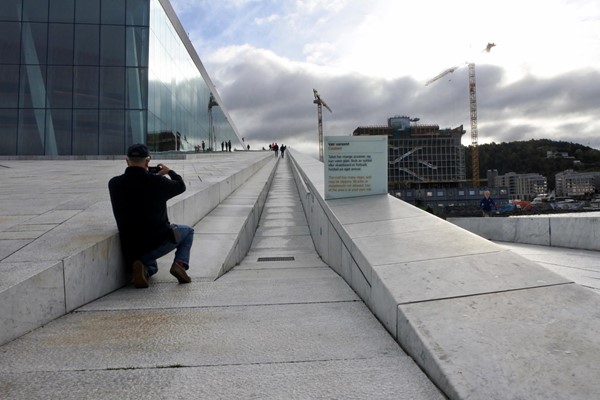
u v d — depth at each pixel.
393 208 7.11
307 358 3.02
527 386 2.34
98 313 4.13
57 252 4.35
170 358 3.02
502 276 3.78
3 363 2.94
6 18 28.02
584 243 9.74
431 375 2.67
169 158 30.45
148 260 5.33
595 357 2.53
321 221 8.88
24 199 8.29
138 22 29.09
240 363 2.93
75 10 28.53
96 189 10.05
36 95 28.05
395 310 3.39
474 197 132.00
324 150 8.43
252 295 4.88
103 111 28.44
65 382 2.66
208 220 10.01
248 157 40.31
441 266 4.10
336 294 4.93
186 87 39.97
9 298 3.36
